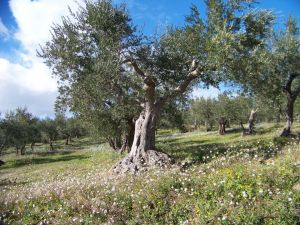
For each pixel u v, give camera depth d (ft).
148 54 67.97
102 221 36.55
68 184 53.26
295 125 169.58
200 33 61.67
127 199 39.58
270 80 96.48
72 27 67.67
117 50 63.52
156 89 80.74
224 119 198.29
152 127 67.10
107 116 103.60
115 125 108.88
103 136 113.09
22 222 40.06
